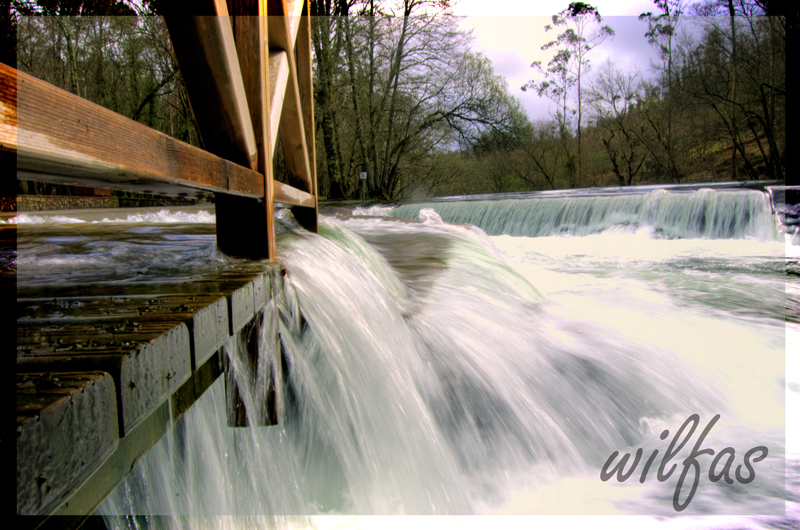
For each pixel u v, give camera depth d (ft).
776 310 20.02
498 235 49.88
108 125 3.40
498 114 103.09
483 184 134.72
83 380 2.65
